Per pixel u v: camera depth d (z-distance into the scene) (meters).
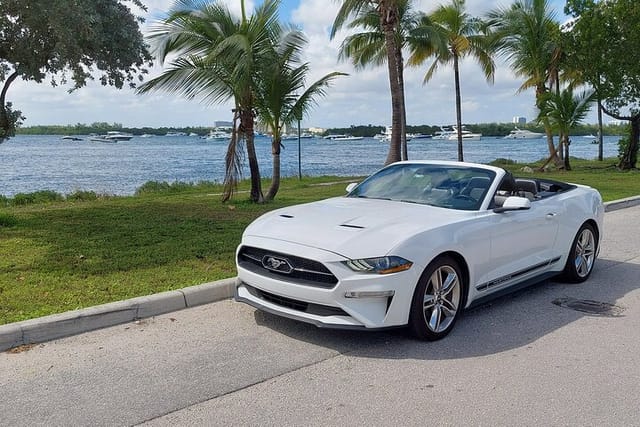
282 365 4.37
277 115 13.64
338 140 159.25
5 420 3.50
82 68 10.45
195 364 4.37
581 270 6.98
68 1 8.66
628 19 25.42
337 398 3.83
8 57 9.83
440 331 4.93
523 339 4.98
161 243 8.48
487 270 5.43
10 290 5.95
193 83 12.33
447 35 25.47
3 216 10.23
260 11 12.63
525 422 3.51
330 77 13.66
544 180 7.30
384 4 16.91
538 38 28.09
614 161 35.84
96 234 9.16
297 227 5.05
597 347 4.80
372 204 5.77
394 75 17.11
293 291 4.65
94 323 5.11
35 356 4.50
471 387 4.00
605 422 3.51
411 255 4.62
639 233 10.55
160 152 73.31
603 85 26.86
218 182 23.58
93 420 3.51
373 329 4.52
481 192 5.80
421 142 135.12
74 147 93.62
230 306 5.82
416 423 3.49
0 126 10.34
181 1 12.37
